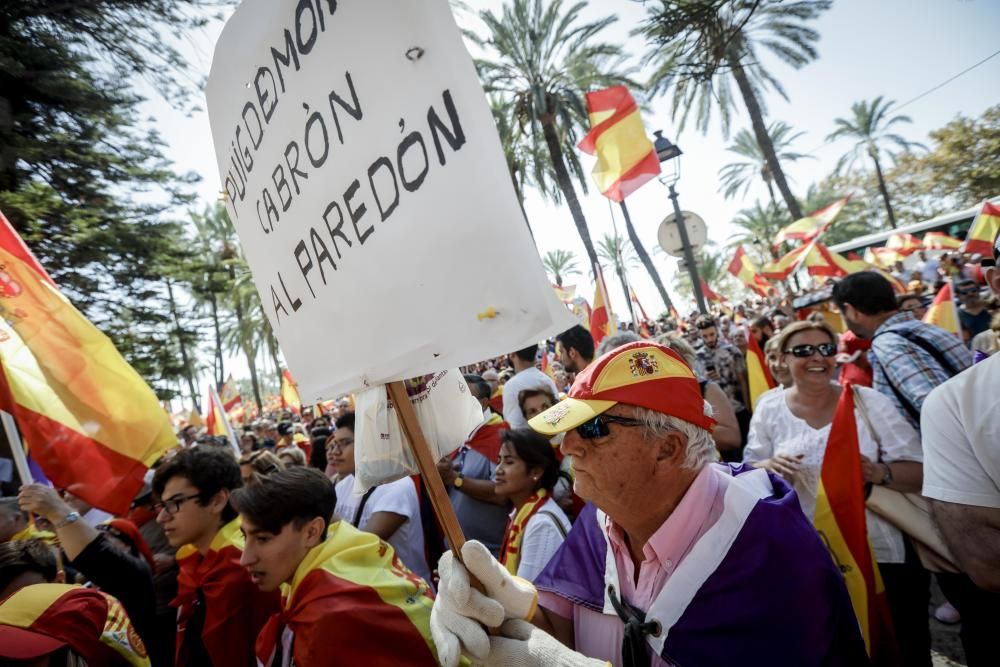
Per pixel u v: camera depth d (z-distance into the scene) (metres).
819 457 2.22
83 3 8.63
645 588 1.30
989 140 24.30
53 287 2.72
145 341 13.15
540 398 3.41
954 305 3.92
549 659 1.09
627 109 5.48
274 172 1.44
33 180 9.94
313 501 1.79
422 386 1.49
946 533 1.45
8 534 2.32
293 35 1.29
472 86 0.94
